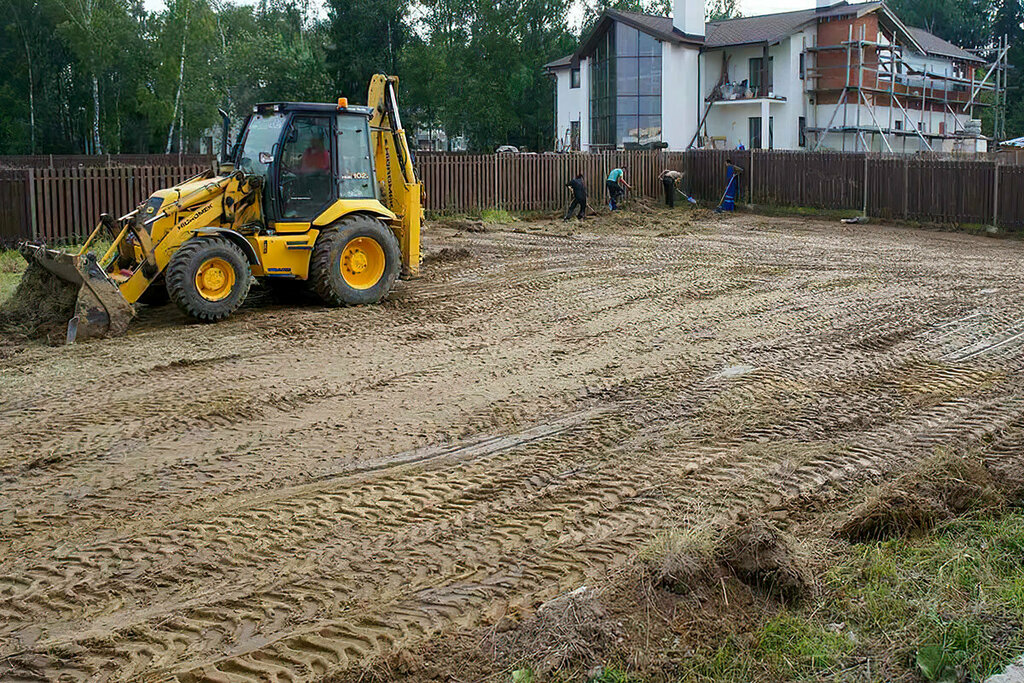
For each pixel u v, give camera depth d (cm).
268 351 1081
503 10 5134
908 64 4584
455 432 801
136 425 819
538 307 1323
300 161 1298
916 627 473
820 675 436
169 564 558
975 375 966
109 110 5822
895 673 437
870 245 2094
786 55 4216
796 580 510
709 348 1084
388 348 1095
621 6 6294
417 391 922
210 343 1113
